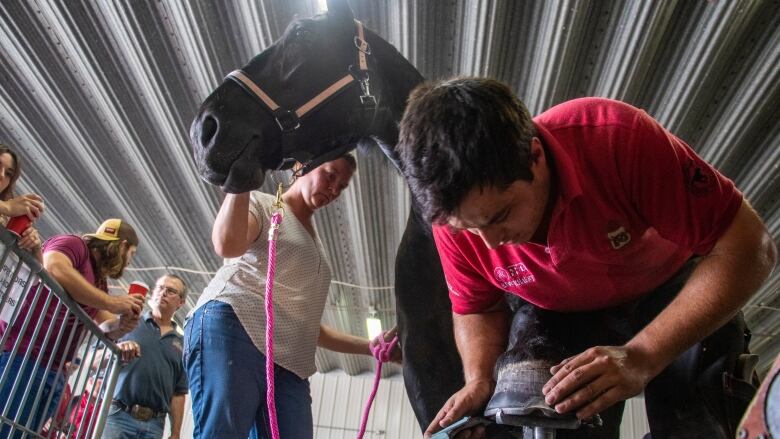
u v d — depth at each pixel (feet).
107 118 16.42
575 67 13.16
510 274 4.51
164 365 11.22
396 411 33.91
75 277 7.88
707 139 14.84
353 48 5.80
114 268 9.09
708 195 3.94
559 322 4.50
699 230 4.01
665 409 4.57
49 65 14.71
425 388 5.48
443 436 3.92
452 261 4.82
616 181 3.96
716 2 11.33
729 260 3.90
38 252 6.94
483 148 3.36
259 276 6.58
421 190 3.50
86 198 20.07
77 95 15.67
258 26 12.97
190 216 20.71
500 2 11.62
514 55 13.02
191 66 14.44
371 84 5.79
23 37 13.92
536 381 3.67
